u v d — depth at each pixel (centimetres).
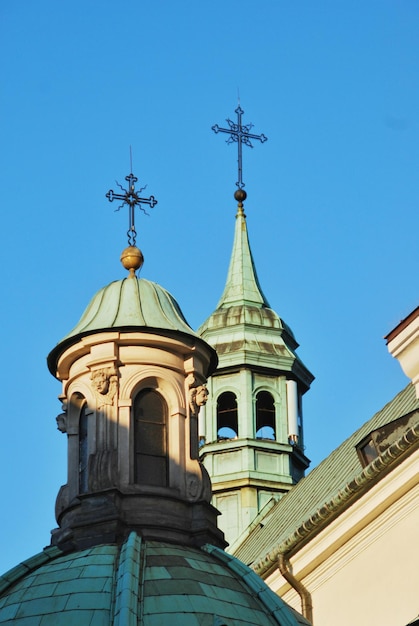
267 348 7562
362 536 4856
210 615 3878
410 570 4631
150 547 4147
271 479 7262
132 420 4466
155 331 4550
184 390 4562
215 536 4344
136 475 4409
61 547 4262
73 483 4459
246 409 7419
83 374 4550
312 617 5056
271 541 6131
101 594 3916
